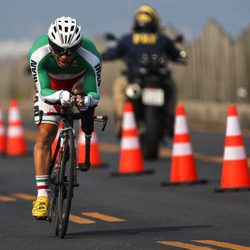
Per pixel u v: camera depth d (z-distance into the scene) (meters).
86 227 36.75
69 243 33.31
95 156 57.22
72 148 33.81
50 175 35.22
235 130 44.72
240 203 41.47
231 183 44.72
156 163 57.56
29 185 49.66
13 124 66.25
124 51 58.44
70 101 33.88
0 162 61.75
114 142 72.12
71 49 33.94
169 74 57.16
